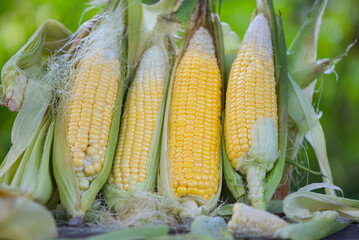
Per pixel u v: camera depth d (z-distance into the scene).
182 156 0.82
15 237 0.70
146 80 0.88
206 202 0.81
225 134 0.84
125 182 0.83
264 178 0.83
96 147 0.82
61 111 0.83
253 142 0.82
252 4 1.74
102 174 0.82
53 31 0.92
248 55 0.86
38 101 0.84
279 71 0.87
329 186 0.84
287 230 0.74
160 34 0.92
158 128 0.85
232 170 0.84
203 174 0.81
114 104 0.85
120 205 0.82
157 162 0.85
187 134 0.83
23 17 1.72
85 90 0.83
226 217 0.82
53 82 0.86
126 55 0.91
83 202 0.80
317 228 0.76
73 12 1.65
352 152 1.69
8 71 0.86
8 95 0.85
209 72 0.87
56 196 0.84
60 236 0.74
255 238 0.76
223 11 1.74
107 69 0.86
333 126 1.72
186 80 0.86
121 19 0.91
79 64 0.86
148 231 0.73
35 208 0.71
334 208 0.83
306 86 0.96
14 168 0.83
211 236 0.74
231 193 0.85
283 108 0.85
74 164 0.81
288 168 0.91
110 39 0.88
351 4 1.76
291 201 0.82
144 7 0.93
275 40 0.89
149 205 0.81
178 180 0.81
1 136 1.54
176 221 0.81
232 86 0.85
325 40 1.74
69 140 0.81
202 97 0.85
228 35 0.97
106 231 0.76
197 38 0.89
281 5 1.75
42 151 0.83
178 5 0.93
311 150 1.46
